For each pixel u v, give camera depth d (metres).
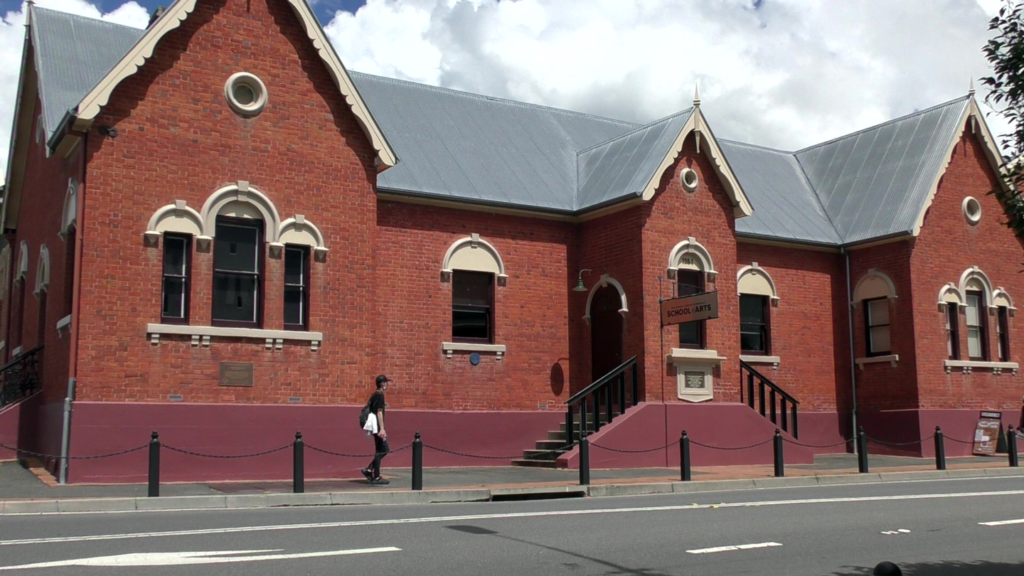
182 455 17.09
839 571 9.43
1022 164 9.28
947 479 20.39
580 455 17.16
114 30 21.28
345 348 18.92
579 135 27.86
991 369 27.56
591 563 9.51
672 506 14.38
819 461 24.34
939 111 28.77
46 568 8.69
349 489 15.92
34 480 16.58
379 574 8.62
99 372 16.61
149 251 17.19
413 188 21.67
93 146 16.88
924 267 26.61
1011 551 10.81
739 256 26.23
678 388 22.16
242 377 17.81
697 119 23.19
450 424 21.50
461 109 26.27
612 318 23.42
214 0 18.23
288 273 18.70
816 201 29.98
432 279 21.80
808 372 26.92
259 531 11.08
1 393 20.16
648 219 22.23
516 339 22.73
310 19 18.95
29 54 22.30
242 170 18.16
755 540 11.16
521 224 23.23
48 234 20.03
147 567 8.77
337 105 19.34
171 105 17.61
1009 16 9.18
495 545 10.34
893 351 26.56
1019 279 28.78
